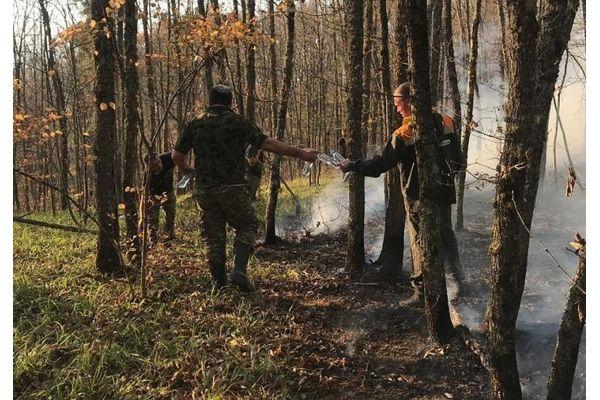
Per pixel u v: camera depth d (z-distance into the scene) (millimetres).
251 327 3842
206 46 4285
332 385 3221
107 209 4797
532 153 2371
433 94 6238
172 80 13516
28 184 17516
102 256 4844
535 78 2311
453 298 4406
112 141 4750
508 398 2551
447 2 6605
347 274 5301
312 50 16328
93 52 4602
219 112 4352
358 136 4949
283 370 3322
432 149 3402
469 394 3090
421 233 3570
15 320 3691
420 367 3412
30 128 4004
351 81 4895
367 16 6535
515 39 2283
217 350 3455
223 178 4359
